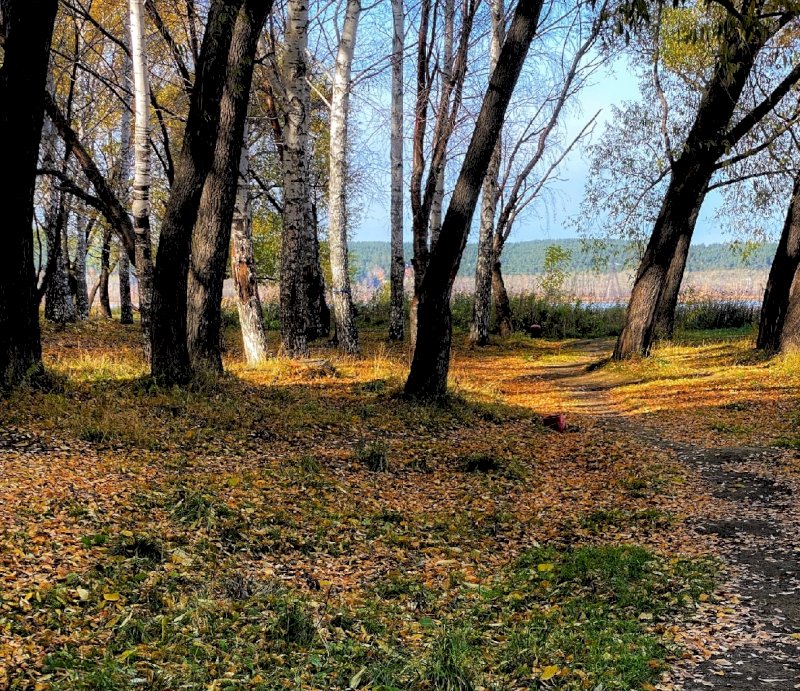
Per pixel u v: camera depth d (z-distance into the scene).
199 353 13.66
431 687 4.79
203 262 13.53
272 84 17.97
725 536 8.08
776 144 21.55
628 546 7.60
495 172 28.45
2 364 10.56
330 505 8.42
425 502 9.13
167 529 6.79
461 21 19.00
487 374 22.81
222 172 13.21
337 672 4.87
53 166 18.30
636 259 28.48
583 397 18.62
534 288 42.06
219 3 11.37
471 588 6.69
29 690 4.09
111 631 4.92
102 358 15.01
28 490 7.07
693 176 21.92
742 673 4.98
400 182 26.47
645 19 9.91
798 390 16.39
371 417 12.87
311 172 28.62
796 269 20.25
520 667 5.07
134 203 15.20
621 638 5.50
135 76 14.43
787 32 18.61
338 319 20.61
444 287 14.05
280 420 11.62
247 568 6.47
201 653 4.83
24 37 9.91
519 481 10.29
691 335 30.78
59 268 25.05
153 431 9.91
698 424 14.13
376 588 6.51
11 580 5.26
